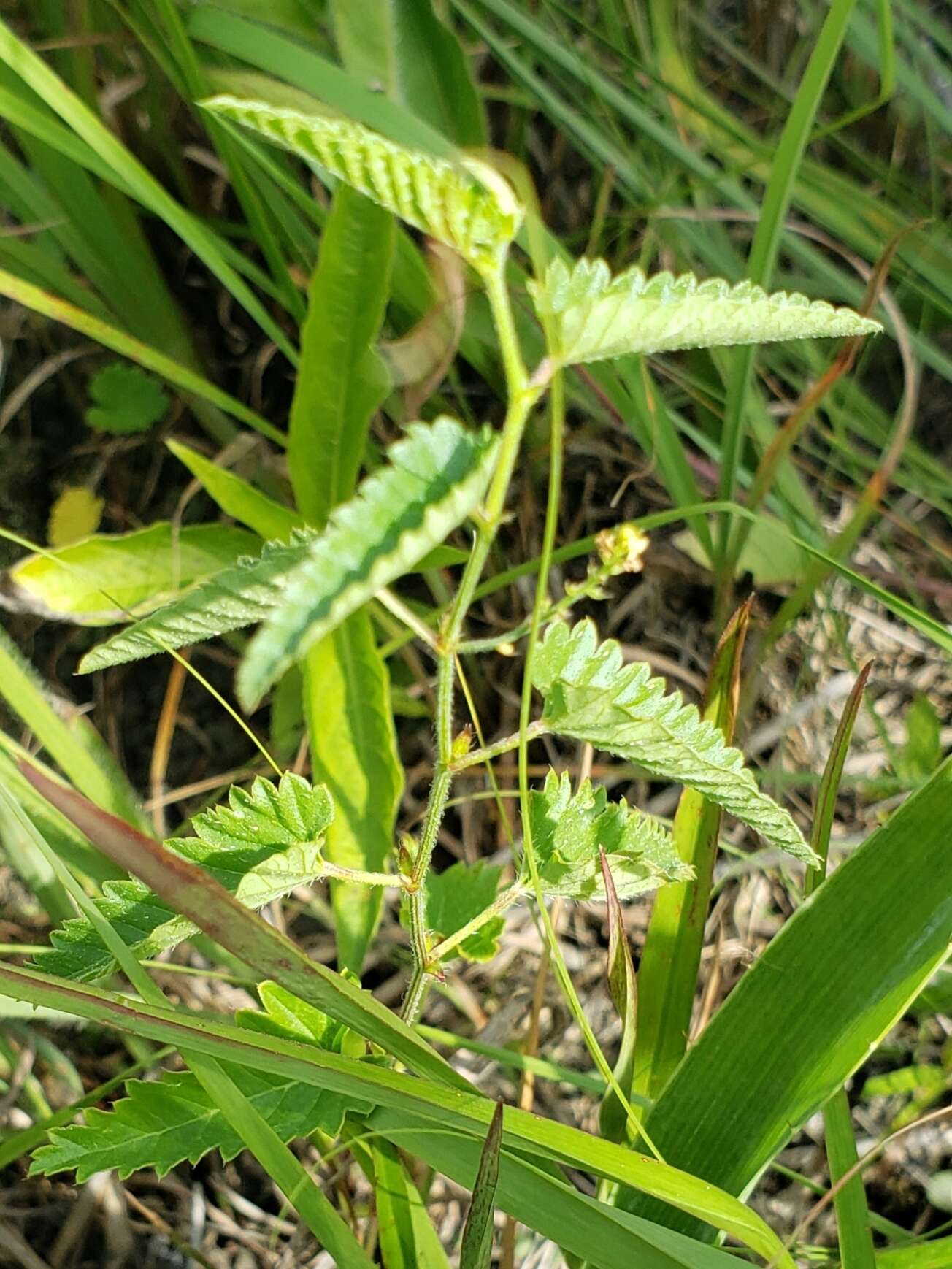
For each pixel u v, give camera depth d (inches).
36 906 15.8
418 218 5.9
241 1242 14.7
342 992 8.2
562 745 18.1
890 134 20.4
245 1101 9.2
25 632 17.3
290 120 5.3
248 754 17.7
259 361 17.9
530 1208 9.0
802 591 16.1
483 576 18.0
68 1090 14.7
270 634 5.1
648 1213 10.5
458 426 5.8
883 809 17.7
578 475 19.1
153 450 18.2
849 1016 10.0
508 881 16.6
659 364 17.6
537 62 18.8
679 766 8.0
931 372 20.1
